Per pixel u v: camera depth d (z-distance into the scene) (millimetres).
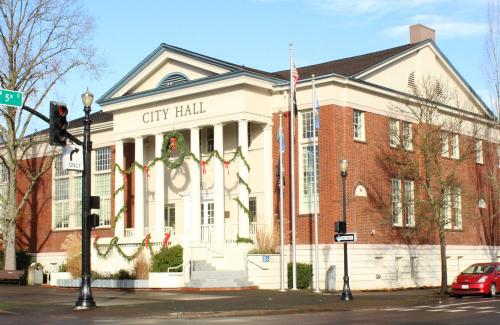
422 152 36938
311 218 36656
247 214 37281
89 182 25031
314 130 34562
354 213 36625
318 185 36844
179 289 34062
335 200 35969
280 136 34875
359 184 37250
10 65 42938
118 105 43000
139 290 34094
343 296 28609
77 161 24938
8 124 44219
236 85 37625
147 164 44781
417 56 43281
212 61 38875
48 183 52219
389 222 38719
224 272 35219
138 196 41625
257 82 37906
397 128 40375
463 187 41031
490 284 32406
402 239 39656
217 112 38469
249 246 36875
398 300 28391
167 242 37500
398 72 41562
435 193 40062
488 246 47594
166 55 41406
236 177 40125
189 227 35219
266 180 38438
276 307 24359
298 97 38031
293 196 34125
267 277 35438
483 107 48500
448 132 38906
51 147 51875
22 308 24766
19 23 42938
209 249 36875
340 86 37062
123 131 43031
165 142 40375
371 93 38844
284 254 35250
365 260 36844
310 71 43594
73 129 49875
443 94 42000
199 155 39500
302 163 37688
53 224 51406
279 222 37406
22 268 51594
